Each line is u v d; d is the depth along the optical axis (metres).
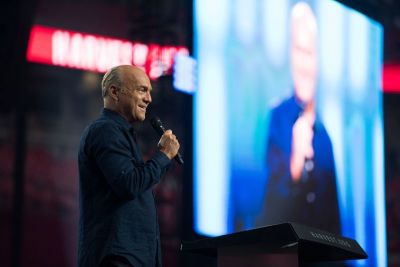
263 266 3.60
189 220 8.12
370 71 10.22
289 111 9.02
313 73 9.32
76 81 12.21
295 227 3.48
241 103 8.52
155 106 10.60
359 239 9.68
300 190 8.98
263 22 8.82
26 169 11.91
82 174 3.83
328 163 9.37
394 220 13.00
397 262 12.86
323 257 4.13
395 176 13.19
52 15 11.97
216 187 8.25
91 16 12.00
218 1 8.44
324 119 9.41
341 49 9.77
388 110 13.19
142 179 3.69
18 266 11.67
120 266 3.66
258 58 8.74
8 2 11.65
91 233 3.73
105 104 4.01
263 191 8.60
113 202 3.74
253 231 3.56
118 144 3.75
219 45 8.41
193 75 9.94
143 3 10.66
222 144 8.34
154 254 3.81
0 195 11.62
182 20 10.47
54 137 12.10
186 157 8.23
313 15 9.38
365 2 10.25
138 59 10.62
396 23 12.80
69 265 12.04
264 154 8.67
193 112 8.23
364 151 9.96
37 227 11.91
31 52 11.87
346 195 9.55
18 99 11.83
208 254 3.99
